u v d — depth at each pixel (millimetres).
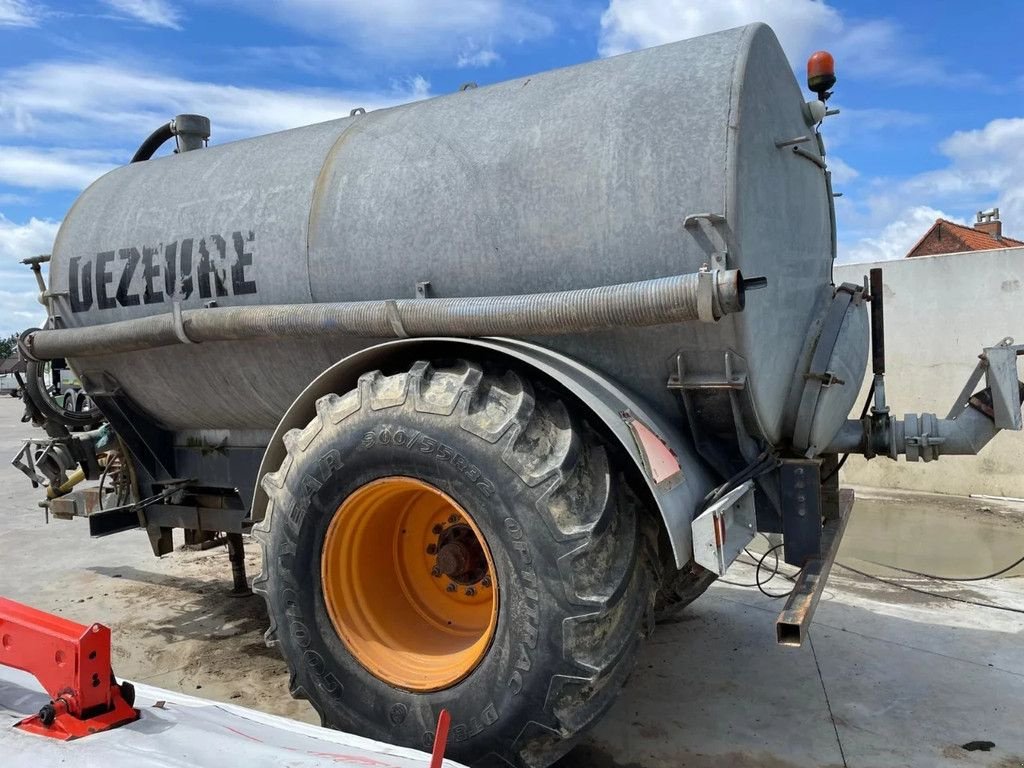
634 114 2604
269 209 3264
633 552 2441
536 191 2703
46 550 6062
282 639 2791
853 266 8242
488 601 2830
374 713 2588
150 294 3555
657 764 2861
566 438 2424
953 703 3307
